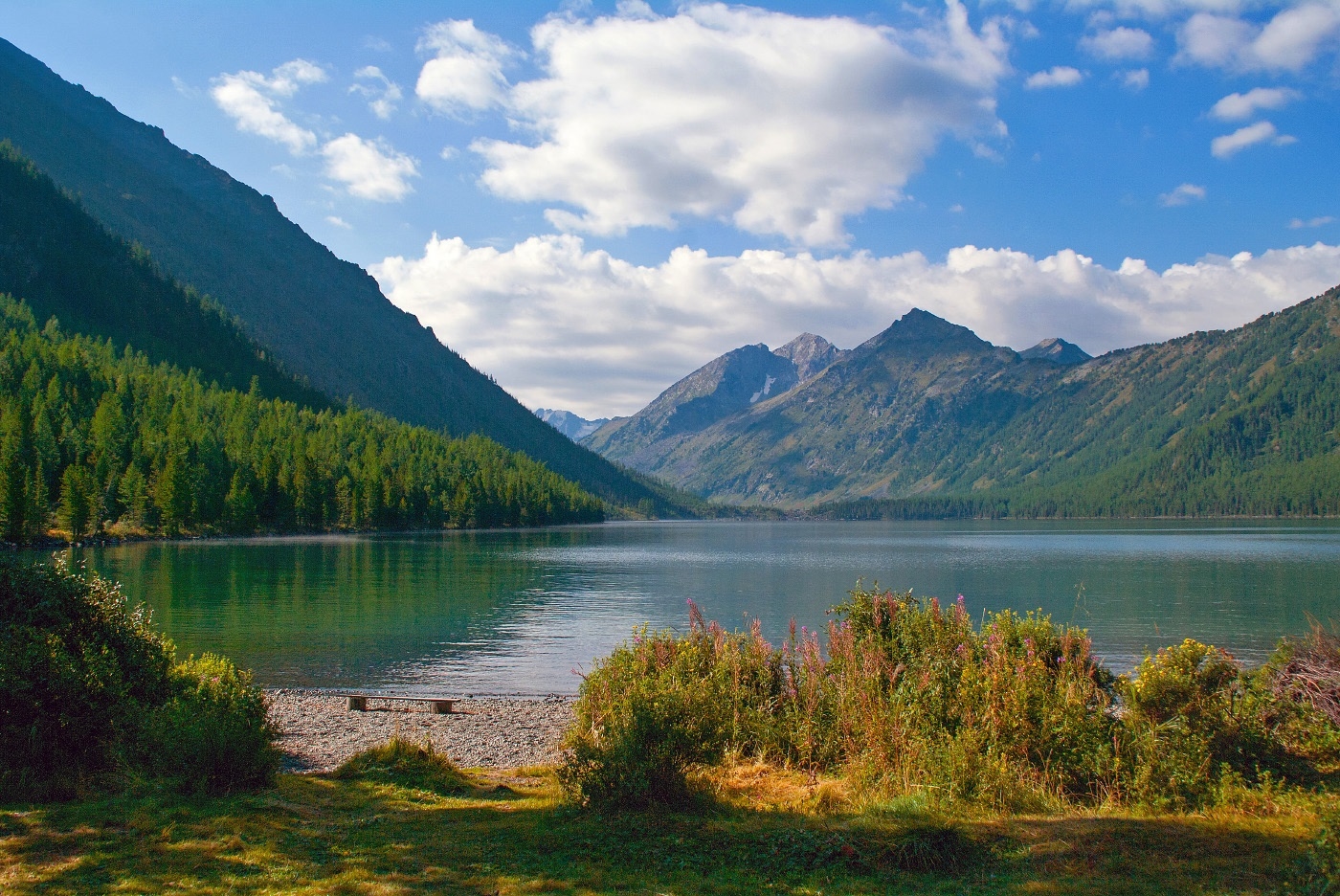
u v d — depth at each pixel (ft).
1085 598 221.46
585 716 52.90
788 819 38.37
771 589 248.52
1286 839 31.94
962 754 40.93
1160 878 29.22
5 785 40.63
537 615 183.62
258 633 151.74
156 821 36.94
